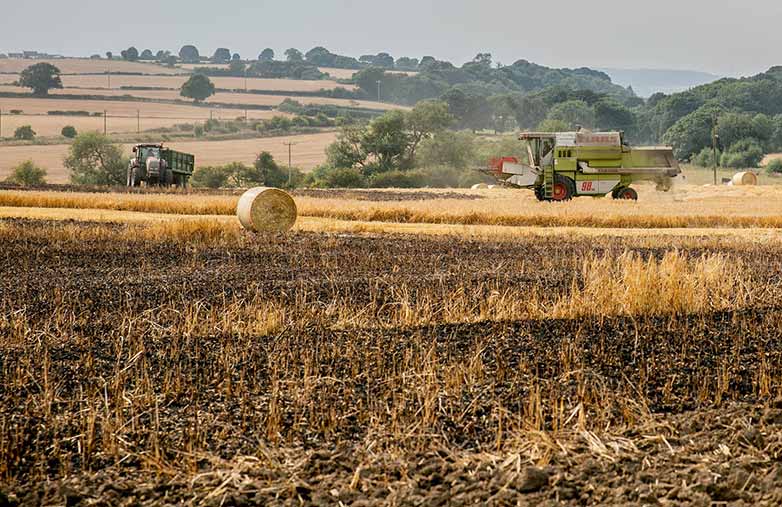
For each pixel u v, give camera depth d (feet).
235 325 62.44
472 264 96.22
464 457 38.27
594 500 34.32
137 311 67.82
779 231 143.02
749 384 48.98
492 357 53.98
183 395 46.50
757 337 59.93
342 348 55.93
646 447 39.45
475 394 46.57
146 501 34.68
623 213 157.17
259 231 126.82
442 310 67.82
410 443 39.81
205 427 41.78
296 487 35.55
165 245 109.91
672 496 34.45
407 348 55.93
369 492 35.35
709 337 59.93
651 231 142.92
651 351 55.93
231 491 35.17
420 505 34.06
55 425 41.78
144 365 51.57
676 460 37.76
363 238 123.03
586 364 52.60
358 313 65.98
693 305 69.26
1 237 113.09
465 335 59.72
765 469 36.73
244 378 49.39
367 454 38.70
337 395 46.34
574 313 67.10
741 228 150.82
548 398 46.14
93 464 37.83
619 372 51.08
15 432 40.88
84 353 54.39
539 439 39.81
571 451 38.86
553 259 100.78
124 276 85.40
